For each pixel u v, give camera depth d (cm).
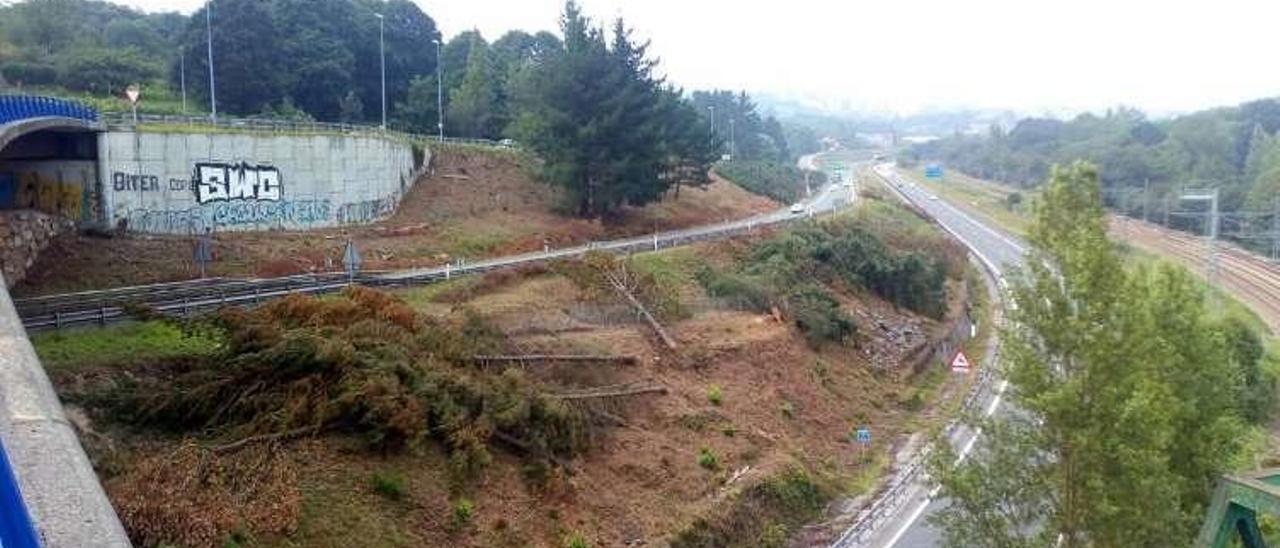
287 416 2147
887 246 6438
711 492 2723
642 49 5925
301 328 2403
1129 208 11406
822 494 3044
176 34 8862
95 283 3247
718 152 7500
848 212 7519
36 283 3122
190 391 2127
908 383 4528
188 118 4547
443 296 3484
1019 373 1834
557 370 2989
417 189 5822
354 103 7344
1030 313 1827
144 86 7225
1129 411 1683
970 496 1889
